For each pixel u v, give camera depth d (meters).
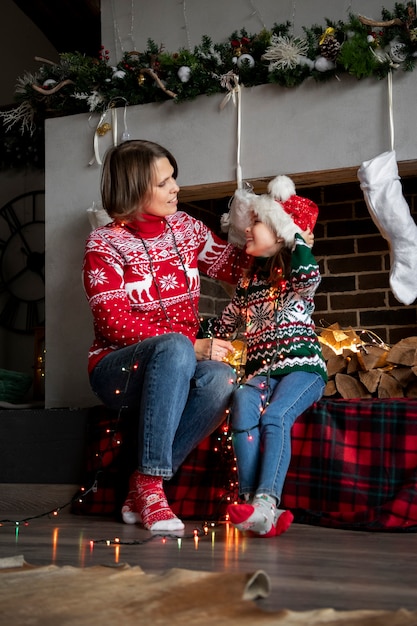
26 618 1.17
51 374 3.46
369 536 2.06
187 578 1.38
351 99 3.05
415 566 1.59
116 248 2.38
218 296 3.92
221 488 2.47
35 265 5.68
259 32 3.38
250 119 3.20
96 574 1.46
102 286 2.33
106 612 1.19
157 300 2.39
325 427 2.41
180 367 2.19
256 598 1.30
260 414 2.24
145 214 2.41
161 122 3.35
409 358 3.04
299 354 2.33
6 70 5.78
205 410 2.31
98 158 3.44
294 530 2.18
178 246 2.47
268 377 2.31
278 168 3.15
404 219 2.87
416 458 2.32
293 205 2.47
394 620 1.10
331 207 3.84
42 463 2.87
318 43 3.06
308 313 2.40
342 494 2.35
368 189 2.91
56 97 3.51
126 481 2.62
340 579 1.46
